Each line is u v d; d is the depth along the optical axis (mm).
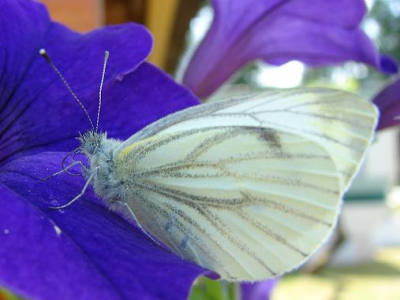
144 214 46
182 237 46
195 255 46
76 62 51
